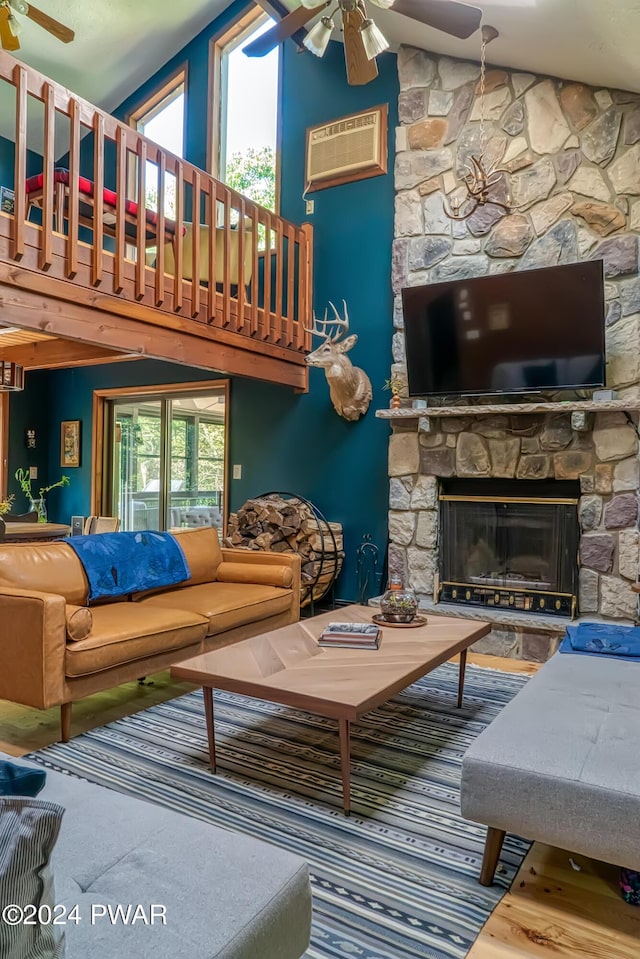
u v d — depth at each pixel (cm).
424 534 475
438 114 484
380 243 521
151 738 279
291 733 287
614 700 209
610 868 189
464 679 340
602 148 427
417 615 328
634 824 152
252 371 481
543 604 432
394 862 190
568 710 200
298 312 540
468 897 175
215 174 618
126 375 689
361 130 525
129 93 676
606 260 422
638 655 262
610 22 327
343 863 189
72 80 638
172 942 96
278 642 281
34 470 746
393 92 518
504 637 422
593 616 417
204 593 386
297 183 562
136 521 700
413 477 480
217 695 339
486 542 465
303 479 560
